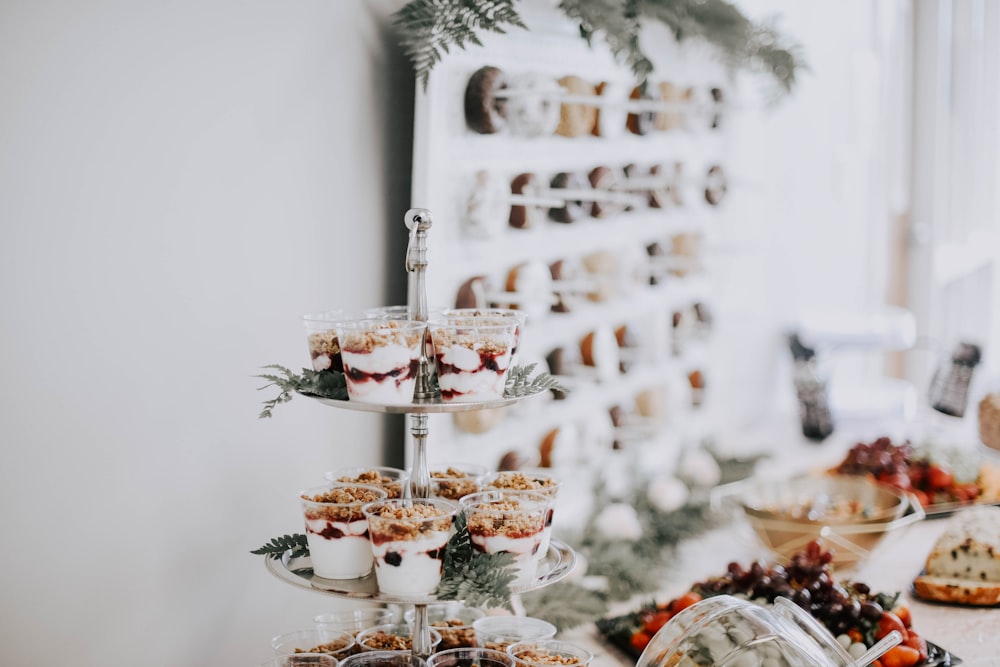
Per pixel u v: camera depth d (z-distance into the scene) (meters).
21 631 1.61
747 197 3.49
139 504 1.71
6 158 1.56
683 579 2.25
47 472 1.62
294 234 1.88
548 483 1.70
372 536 1.56
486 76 2.09
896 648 1.85
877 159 4.21
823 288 4.07
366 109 1.99
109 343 1.66
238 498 1.84
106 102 1.64
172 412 1.74
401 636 1.74
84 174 1.62
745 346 3.61
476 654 1.65
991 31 4.30
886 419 3.57
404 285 2.10
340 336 1.58
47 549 1.62
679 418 3.03
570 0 2.20
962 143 4.40
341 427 2.00
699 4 2.48
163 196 1.70
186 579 1.78
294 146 1.87
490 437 2.23
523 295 2.25
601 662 1.91
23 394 1.59
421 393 1.65
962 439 3.24
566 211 2.38
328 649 1.68
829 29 3.86
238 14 1.77
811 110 3.83
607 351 2.54
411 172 2.09
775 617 1.64
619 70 2.56
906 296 4.55
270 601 1.91
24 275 1.58
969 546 2.15
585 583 2.20
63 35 1.59
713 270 3.31
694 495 2.60
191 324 1.75
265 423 1.87
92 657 1.68
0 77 1.54
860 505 2.38
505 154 2.21
